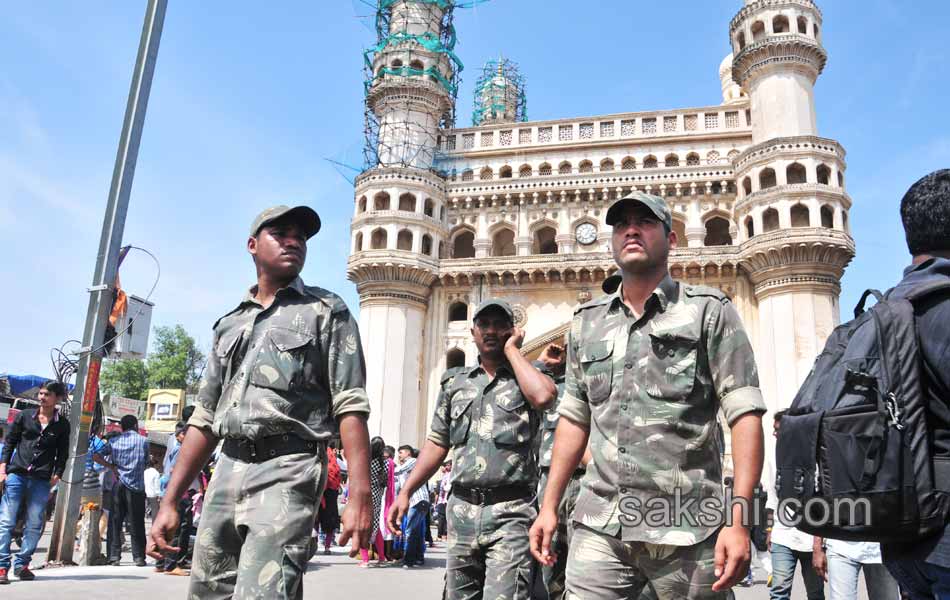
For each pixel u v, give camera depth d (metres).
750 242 35.56
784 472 3.30
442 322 39.72
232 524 4.30
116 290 13.60
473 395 6.13
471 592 5.89
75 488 12.43
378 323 38.41
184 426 13.00
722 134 39.81
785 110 38.03
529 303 39.25
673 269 37.62
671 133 40.81
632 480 3.95
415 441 37.56
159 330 71.94
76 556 12.93
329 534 16.91
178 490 4.69
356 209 41.31
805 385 3.47
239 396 4.42
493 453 5.89
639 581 4.00
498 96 61.31
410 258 38.84
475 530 5.81
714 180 38.78
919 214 3.46
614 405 4.13
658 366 4.04
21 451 10.20
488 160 42.84
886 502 2.95
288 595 4.00
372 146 44.03
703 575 3.80
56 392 10.50
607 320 4.35
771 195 35.62
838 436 3.09
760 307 35.53
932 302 3.16
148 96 13.82
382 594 10.55
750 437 3.80
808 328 33.56
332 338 4.61
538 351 37.72
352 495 4.29
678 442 3.95
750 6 40.75
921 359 3.10
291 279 4.83
